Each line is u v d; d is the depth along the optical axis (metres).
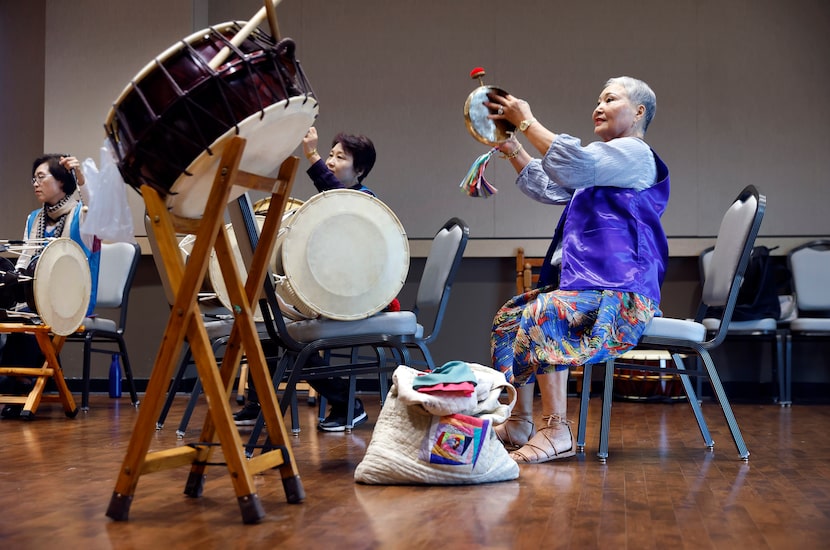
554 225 5.93
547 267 2.92
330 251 2.67
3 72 6.38
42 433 3.39
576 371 5.57
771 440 3.25
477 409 2.24
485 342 5.98
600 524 1.73
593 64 5.98
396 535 1.62
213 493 2.04
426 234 6.02
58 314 3.96
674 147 5.90
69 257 4.03
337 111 6.10
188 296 1.74
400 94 6.07
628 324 2.61
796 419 4.15
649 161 2.73
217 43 1.74
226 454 1.73
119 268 4.92
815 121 5.82
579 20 6.00
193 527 1.68
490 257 5.98
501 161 5.97
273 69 1.76
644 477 2.32
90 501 1.95
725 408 2.71
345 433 3.35
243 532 1.64
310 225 2.65
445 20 6.07
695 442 3.14
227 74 1.69
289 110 1.77
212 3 6.20
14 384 4.57
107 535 1.61
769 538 1.62
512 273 6.00
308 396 5.22
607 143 2.70
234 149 1.69
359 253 2.70
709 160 5.88
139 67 6.02
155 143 1.69
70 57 6.07
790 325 5.12
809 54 5.85
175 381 3.68
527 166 2.95
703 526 1.72
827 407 4.89
